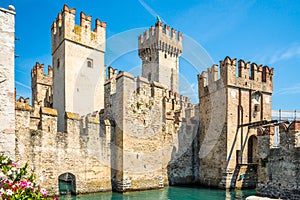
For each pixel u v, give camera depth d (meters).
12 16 17.42
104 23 34.97
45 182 22.42
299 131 21.80
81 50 32.59
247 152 30.94
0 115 16.36
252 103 32.16
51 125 23.38
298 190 20.94
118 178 26.38
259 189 24.55
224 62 31.41
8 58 16.98
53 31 35.31
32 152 21.86
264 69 33.84
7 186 9.56
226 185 29.28
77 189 24.30
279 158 22.81
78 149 24.70
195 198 25.08
